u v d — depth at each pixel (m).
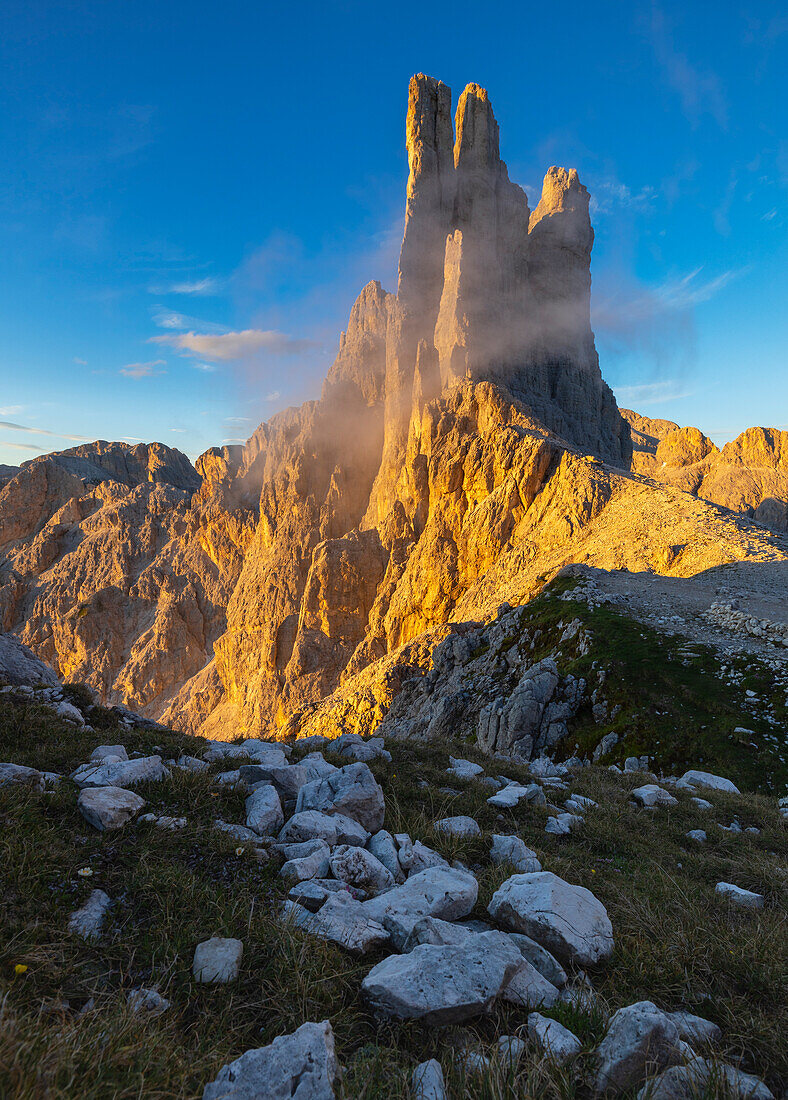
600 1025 4.58
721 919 7.17
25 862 5.54
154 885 5.78
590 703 36.41
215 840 7.00
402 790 10.72
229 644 157.12
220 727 146.88
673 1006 5.25
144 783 8.24
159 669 176.25
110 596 195.12
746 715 30.12
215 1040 4.18
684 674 34.84
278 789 9.42
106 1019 4.01
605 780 16.17
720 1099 3.86
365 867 7.04
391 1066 3.99
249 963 4.99
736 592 47.06
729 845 11.14
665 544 66.81
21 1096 3.14
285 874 6.62
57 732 10.40
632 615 44.19
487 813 10.21
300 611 139.25
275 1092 3.51
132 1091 3.45
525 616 54.12
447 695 54.31
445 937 5.49
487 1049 4.28
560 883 6.52
